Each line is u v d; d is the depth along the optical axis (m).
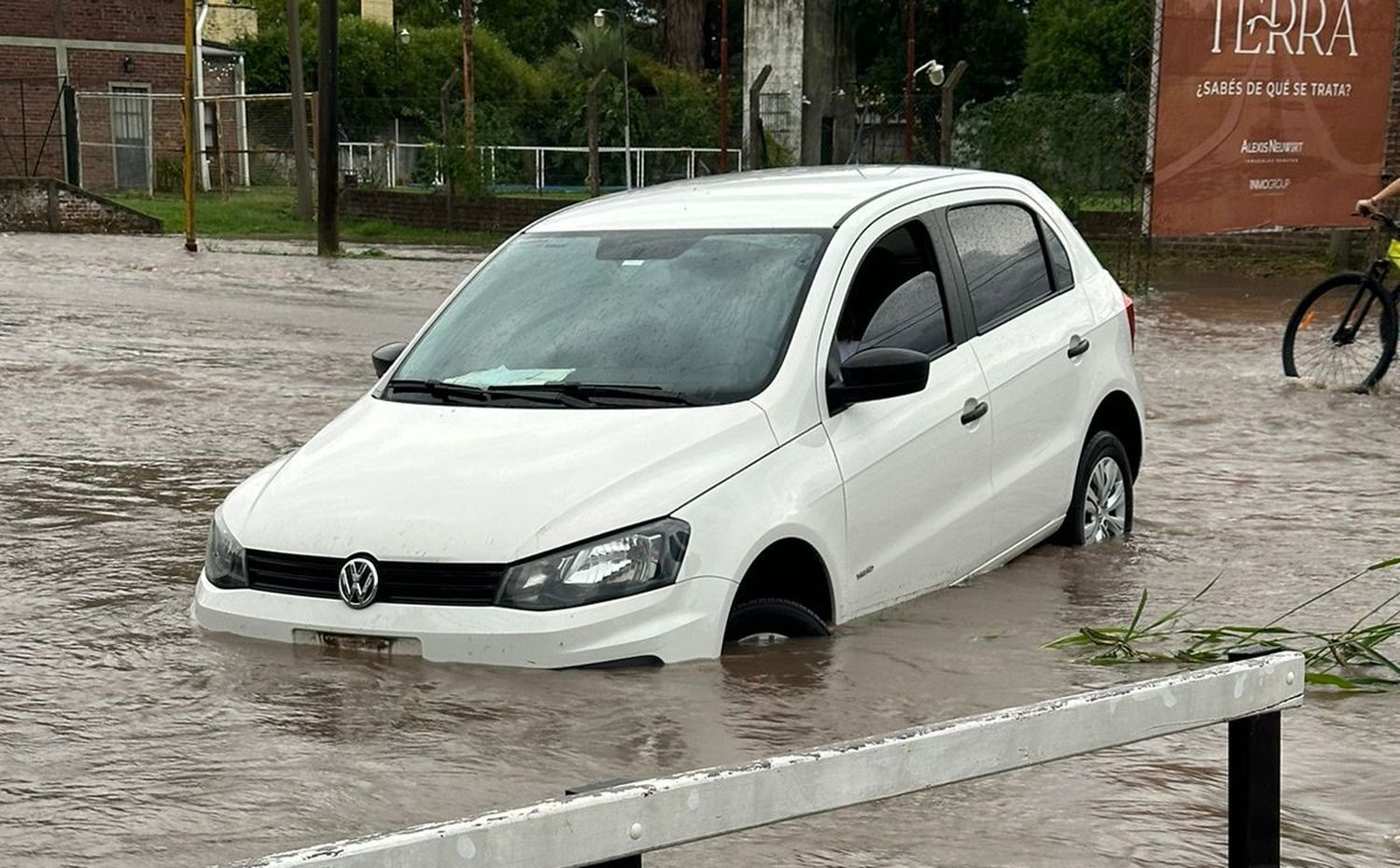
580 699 4.81
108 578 6.53
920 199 6.85
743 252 6.36
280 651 5.29
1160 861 3.71
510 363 6.12
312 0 57.88
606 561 5.11
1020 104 27.28
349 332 15.59
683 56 66.31
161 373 12.42
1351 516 8.18
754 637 5.48
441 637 5.12
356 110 56.78
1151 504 8.44
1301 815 4.06
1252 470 9.40
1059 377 7.16
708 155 45.53
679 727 4.59
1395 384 12.80
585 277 6.47
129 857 3.74
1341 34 20.56
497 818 2.17
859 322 6.25
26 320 15.73
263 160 49.75
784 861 3.69
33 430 10.05
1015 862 3.69
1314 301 12.97
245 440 9.90
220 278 21.78
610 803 2.25
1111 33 56.47
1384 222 12.65
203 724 4.65
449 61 58.12
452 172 36.53
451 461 5.57
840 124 36.91
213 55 48.53
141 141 45.88
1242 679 2.89
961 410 6.46
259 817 3.97
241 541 5.54
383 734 4.54
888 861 3.70
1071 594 6.47
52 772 4.28
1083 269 7.72
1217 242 25.72
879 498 5.96
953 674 5.23
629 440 5.52
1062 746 2.71
